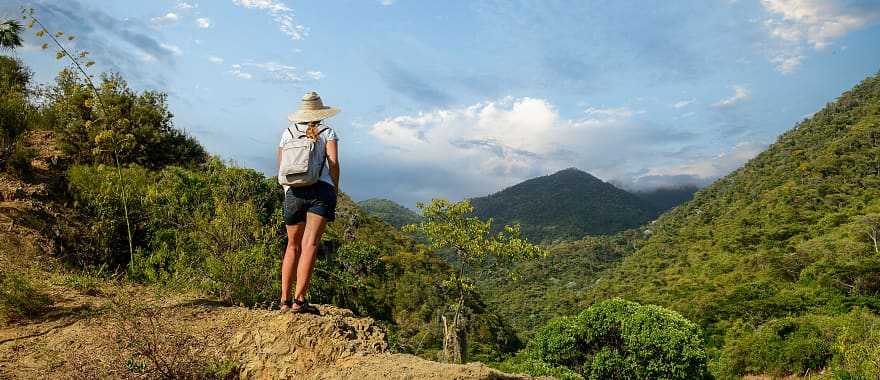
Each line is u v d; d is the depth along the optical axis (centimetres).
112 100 1163
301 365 377
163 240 789
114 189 872
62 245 774
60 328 492
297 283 412
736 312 5844
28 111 1166
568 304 9306
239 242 739
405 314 3519
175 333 443
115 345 421
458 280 2014
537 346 3147
